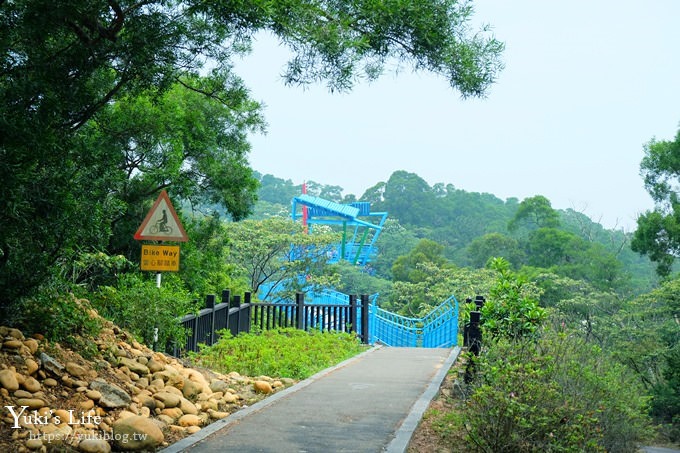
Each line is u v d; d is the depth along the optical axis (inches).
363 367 431.5
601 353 322.0
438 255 2854.3
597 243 2812.5
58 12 264.2
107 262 378.9
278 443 227.3
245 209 833.5
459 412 276.8
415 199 4852.4
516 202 5132.9
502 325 347.9
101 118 542.9
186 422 253.4
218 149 795.4
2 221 251.0
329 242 1459.2
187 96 786.8
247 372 389.7
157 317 376.5
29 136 239.6
